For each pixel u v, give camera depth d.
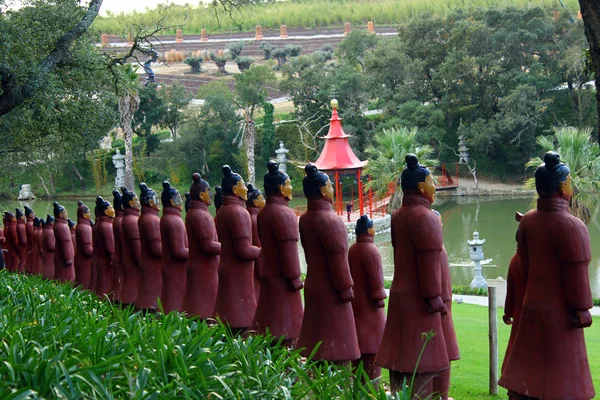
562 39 52.72
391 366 8.20
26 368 5.91
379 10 96.25
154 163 57.78
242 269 10.67
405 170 8.24
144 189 12.69
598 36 7.25
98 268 14.59
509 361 7.51
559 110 51.94
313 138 54.09
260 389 6.34
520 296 8.20
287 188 9.84
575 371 7.12
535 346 7.26
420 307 8.10
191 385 6.25
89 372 5.84
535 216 7.25
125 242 13.23
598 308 18.80
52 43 18.23
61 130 20.81
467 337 13.35
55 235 16.95
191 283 11.41
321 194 8.96
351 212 41.31
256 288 11.29
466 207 45.91
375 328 9.40
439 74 52.47
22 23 17.55
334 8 101.31
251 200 11.40
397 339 8.21
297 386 6.70
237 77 58.75
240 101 59.44
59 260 16.98
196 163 57.84
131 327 8.05
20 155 24.23
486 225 39.53
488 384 10.10
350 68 56.00
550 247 7.10
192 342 7.09
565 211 7.13
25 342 6.80
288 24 98.94
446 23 55.34
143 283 12.51
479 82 52.94
